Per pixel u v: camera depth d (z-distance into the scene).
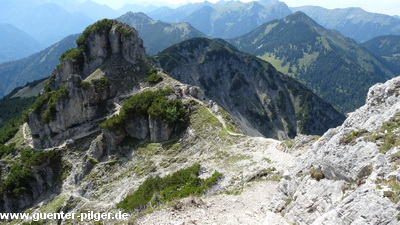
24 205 84.50
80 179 77.50
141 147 76.25
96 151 80.31
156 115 75.19
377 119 26.52
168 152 70.56
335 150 22.91
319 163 24.75
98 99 98.44
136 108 80.56
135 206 46.72
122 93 102.75
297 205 23.69
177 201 32.34
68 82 96.50
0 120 183.88
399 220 14.74
